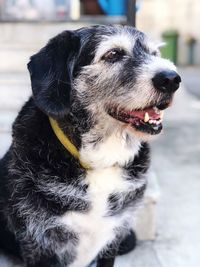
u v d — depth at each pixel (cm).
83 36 57
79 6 149
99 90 56
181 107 176
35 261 59
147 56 57
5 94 104
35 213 56
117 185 56
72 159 54
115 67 56
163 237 77
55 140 54
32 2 148
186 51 327
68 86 54
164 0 325
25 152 55
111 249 63
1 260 67
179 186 101
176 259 71
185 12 327
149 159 60
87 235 58
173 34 309
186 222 83
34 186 55
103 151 55
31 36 129
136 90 55
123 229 61
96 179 55
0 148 85
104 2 135
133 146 57
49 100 53
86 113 56
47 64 54
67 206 55
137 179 58
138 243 75
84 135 55
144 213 74
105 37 57
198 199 93
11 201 57
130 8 80
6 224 62
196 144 134
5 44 127
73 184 55
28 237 58
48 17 148
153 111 56
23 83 112
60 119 53
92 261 66
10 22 136
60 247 58
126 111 56
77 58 56
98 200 56
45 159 54
